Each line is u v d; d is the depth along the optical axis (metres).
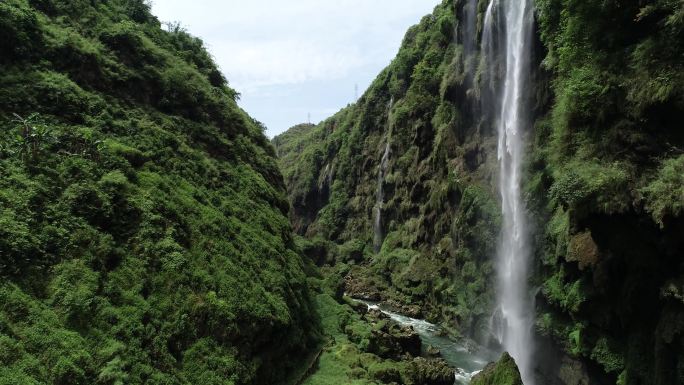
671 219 16.80
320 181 95.94
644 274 19.78
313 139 126.44
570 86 21.55
